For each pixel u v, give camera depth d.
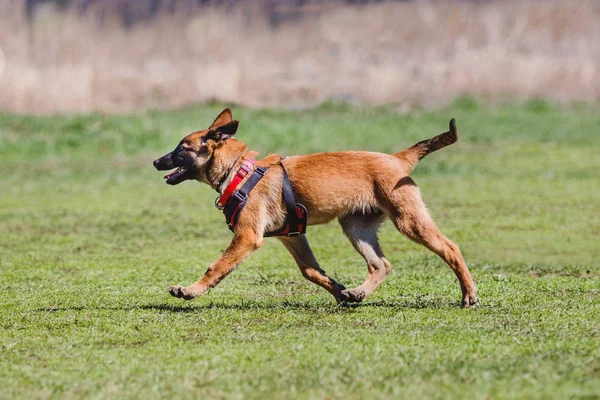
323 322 8.23
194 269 11.55
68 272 11.41
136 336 7.77
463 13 47.19
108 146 26.31
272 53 44.62
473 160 23.53
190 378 6.33
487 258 12.30
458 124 31.34
